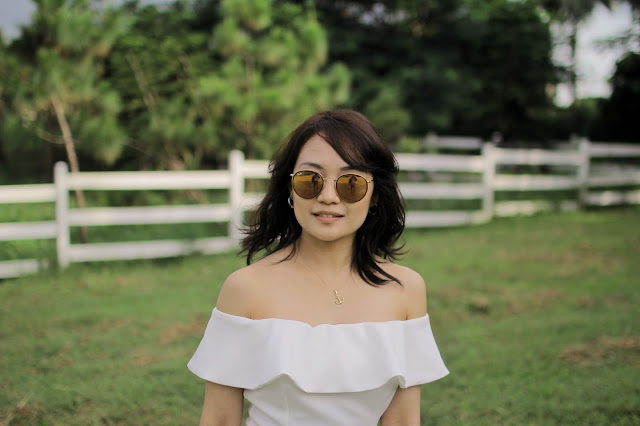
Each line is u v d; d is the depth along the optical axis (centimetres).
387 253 179
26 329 471
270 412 152
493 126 2020
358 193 152
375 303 161
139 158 1012
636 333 444
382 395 154
